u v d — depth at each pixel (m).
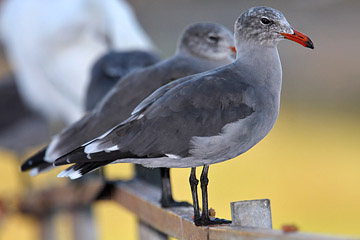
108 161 6.10
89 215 11.07
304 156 18.78
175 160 6.15
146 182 9.34
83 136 7.48
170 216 6.88
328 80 20.33
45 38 11.38
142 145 6.04
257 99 6.14
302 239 4.15
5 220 12.18
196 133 6.00
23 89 12.91
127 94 7.46
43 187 12.05
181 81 6.38
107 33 11.43
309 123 20.73
